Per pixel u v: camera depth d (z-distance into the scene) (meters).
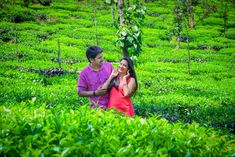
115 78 9.34
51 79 25.66
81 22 50.25
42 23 47.97
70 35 42.91
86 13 56.59
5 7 50.28
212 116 16.89
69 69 28.97
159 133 5.88
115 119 6.52
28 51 34.16
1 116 5.92
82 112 6.73
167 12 62.22
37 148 4.83
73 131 5.59
